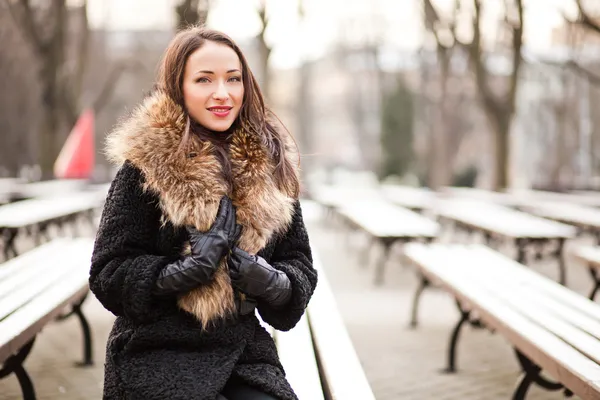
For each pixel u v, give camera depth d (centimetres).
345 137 8394
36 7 1803
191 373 214
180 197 219
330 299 438
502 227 841
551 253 789
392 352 600
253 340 232
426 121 3328
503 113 1656
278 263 238
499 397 482
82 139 1830
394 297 847
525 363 395
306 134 5019
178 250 226
